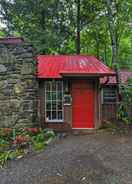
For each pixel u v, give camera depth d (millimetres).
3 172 7277
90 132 12633
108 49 24922
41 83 13438
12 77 12117
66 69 13297
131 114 13922
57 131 13023
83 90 13547
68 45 23828
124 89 14164
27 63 12133
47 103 13562
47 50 21828
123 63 25344
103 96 15656
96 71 12719
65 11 22328
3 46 12078
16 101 12141
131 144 9648
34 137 10781
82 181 6309
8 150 9219
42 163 7797
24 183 6406
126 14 18328
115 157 8047
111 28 15008
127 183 6109
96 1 20203
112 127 13156
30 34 21609
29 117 12148
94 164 7438
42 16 22016
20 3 21688
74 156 8250
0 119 12109
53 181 6406
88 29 22656
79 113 13570
